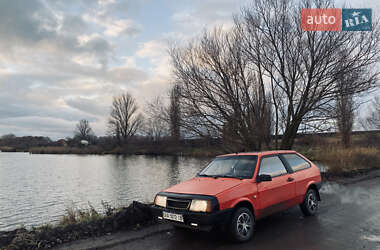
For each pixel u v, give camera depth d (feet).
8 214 38.99
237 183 15.88
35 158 168.45
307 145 52.44
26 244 14.65
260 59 38.14
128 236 16.26
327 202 25.64
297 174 19.97
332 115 36.83
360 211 21.98
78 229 16.81
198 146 41.63
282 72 37.60
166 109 38.73
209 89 36.86
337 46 34.78
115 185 61.57
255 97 38.96
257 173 16.93
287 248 14.30
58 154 219.20
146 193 51.72
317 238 15.74
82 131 282.15
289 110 38.88
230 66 36.96
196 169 82.43
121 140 219.41
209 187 15.64
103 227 17.31
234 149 37.99
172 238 16.19
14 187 61.62
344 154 51.65
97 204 43.39
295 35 36.73
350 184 37.14
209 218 13.74
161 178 69.46
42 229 16.83
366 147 62.44
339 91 34.96
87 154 212.64
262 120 37.50
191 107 36.50
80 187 60.23
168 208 15.56
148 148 176.14
